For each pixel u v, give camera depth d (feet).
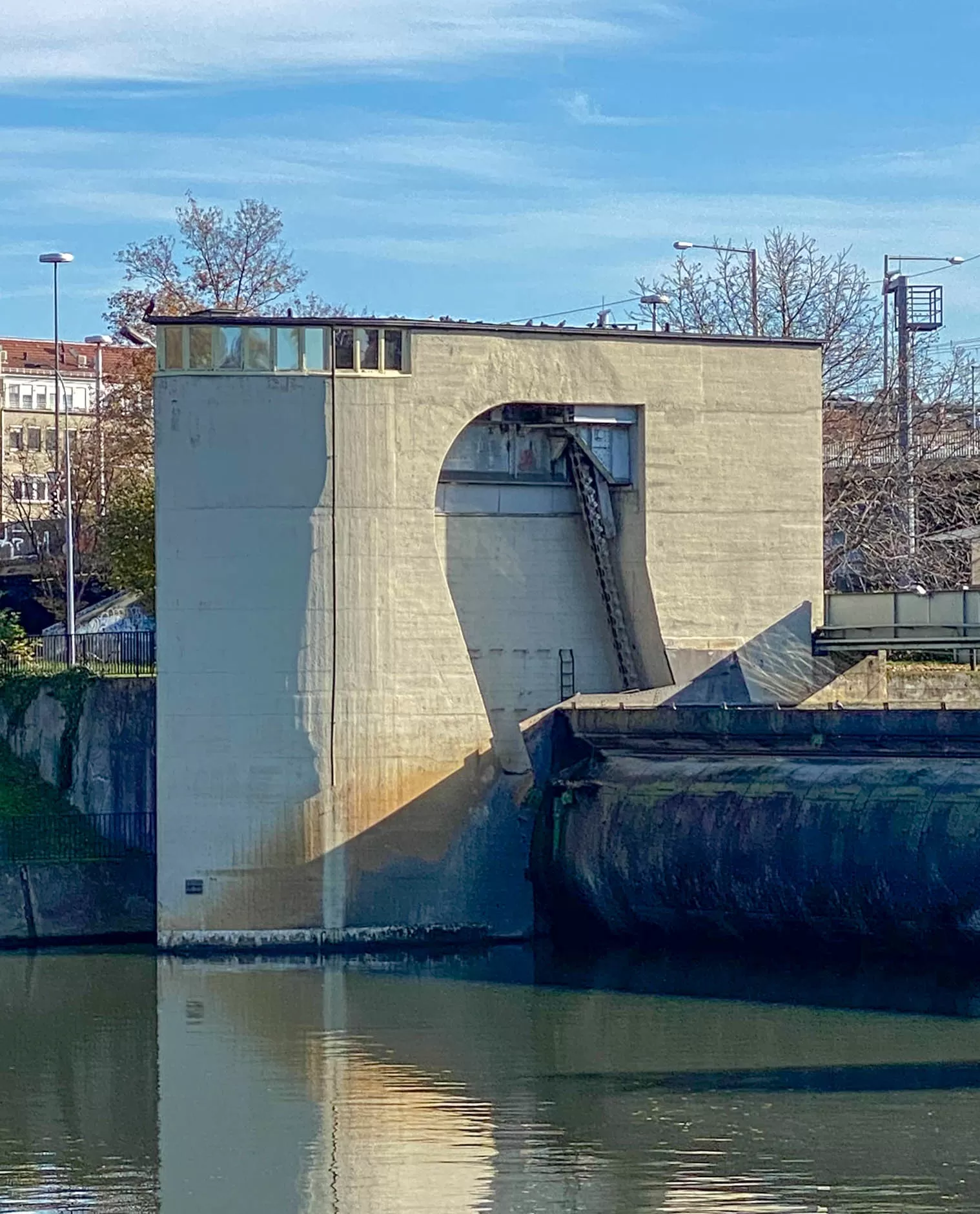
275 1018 182.70
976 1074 156.97
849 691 236.63
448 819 217.56
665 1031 174.40
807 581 233.35
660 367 227.20
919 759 197.26
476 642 229.45
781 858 196.44
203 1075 163.43
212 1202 133.18
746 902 199.72
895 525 311.27
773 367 231.71
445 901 217.77
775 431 231.91
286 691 212.43
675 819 205.87
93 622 319.06
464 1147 142.00
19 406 569.23
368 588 213.66
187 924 213.25
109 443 330.75
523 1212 128.77
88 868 228.84
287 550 212.23
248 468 211.61
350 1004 188.14
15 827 235.61
